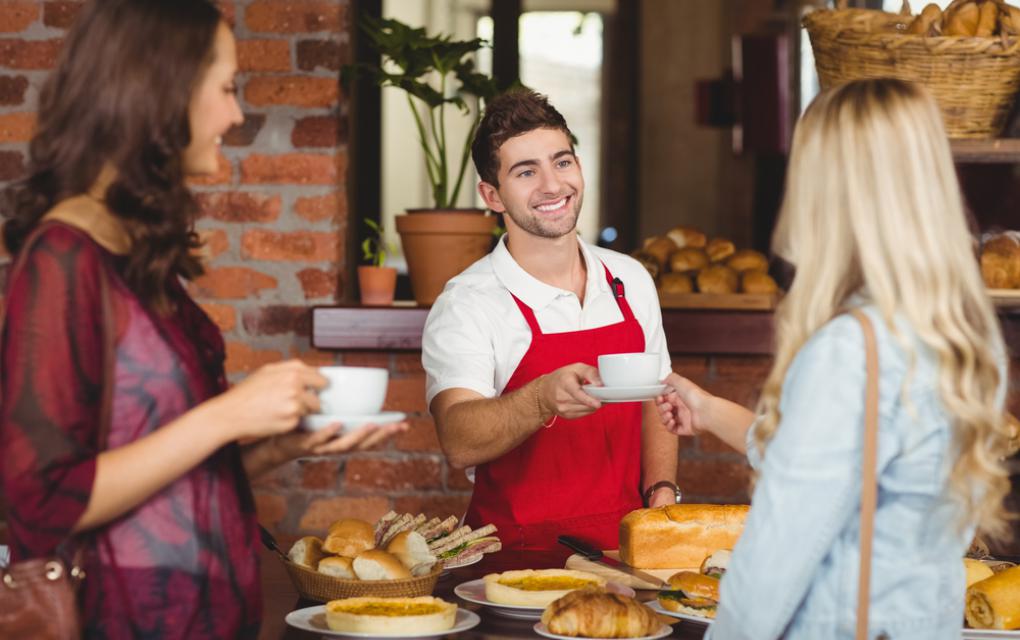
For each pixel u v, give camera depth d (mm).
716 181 6289
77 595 1267
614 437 2314
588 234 6352
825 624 1206
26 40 2953
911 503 1206
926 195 1205
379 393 1373
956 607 1250
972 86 2654
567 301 2328
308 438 1355
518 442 2066
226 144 2984
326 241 2992
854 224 1215
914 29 2656
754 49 4738
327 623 1538
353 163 3422
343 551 1728
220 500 1329
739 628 1229
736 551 1233
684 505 1919
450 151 4457
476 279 2340
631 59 6258
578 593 1529
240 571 1340
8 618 1233
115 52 1250
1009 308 2834
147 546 1285
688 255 3148
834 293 1244
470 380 2229
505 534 2205
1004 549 2873
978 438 1198
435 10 4664
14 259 1281
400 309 2936
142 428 1273
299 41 2967
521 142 2254
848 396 1180
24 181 1296
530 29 6211
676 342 2979
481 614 1636
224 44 1314
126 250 1300
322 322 2939
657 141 6316
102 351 1255
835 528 1184
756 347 2969
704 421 1790
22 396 1203
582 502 2291
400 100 4219
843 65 2691
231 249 2998
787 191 1291
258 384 1263
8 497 1213
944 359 1177
